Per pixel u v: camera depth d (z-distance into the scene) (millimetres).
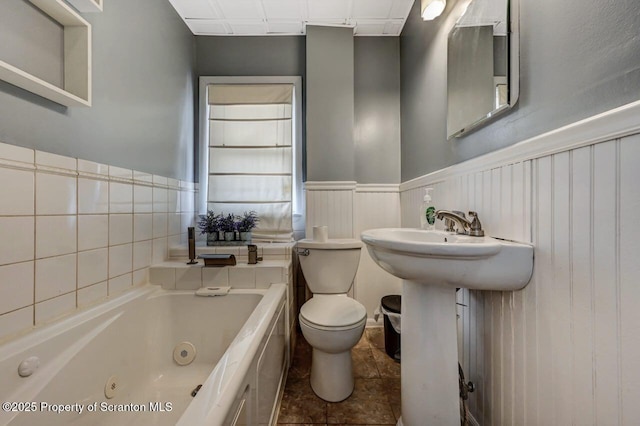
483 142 1062
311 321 1320
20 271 893
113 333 1138
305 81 2225
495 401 944
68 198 1068
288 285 1613
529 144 790
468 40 1145
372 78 2199
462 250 736
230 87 2211
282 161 2199
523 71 838
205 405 584
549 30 738
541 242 753
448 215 1041
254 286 1553
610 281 571
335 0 1830
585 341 625
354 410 1262
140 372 1291
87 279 1146
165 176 1784
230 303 1463
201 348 1441
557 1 710
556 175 703
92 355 1024
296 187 2248
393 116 2195
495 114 956
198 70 2223
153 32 1666
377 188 2180
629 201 533
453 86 1273
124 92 1408
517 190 843
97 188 1211
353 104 2102
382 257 912
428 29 1633
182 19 2020
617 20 561
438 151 1493
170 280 1541
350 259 1649
